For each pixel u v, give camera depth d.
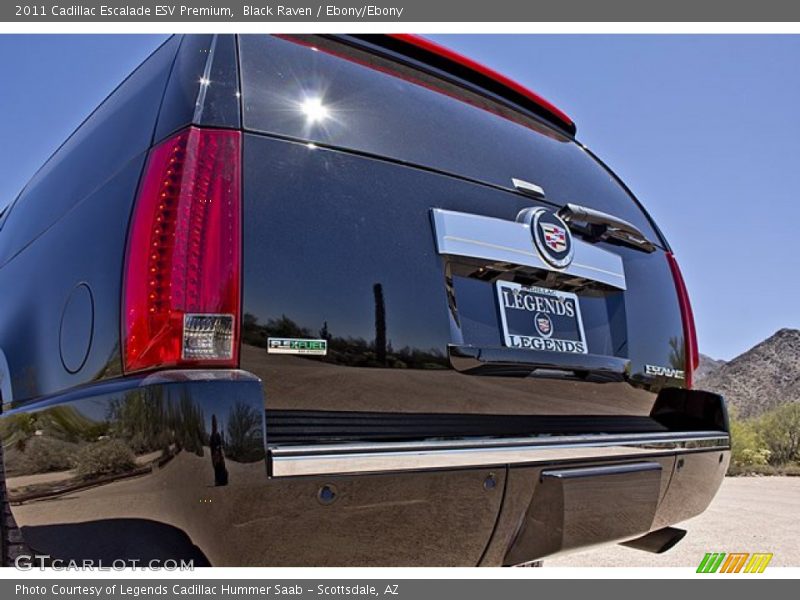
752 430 14.82
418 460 1.60
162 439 1.37
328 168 1.78
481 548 1.77
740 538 5.22
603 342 2.34
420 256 1.88
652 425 2.46
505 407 1.96
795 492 8.48
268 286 1.56
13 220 2.91
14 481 2.07
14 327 2.34
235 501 1.34
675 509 2.30
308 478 1.43
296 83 1.83
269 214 1.61
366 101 1.98
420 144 2.04
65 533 1.76
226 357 1.47
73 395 1.72
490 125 2.39
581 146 2.88
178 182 1.53
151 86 1.92
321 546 1.48
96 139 2.18
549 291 2.22
